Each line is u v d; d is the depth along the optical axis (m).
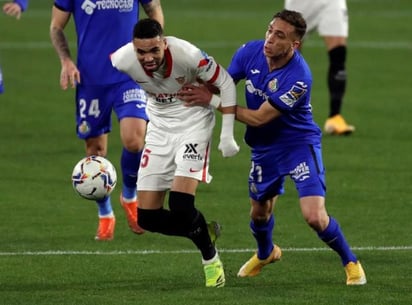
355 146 46.75
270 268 29.38
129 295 26.28
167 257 30.53
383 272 28.70
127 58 26.39
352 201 37.53
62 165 43.41
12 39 76.19
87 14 32.94
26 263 29.75
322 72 65.75
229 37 77.50
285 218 35.09
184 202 26.39
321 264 29.73
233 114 26.53
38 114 53.84
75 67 32.41
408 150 45.97
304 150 27.17
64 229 33.84
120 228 34.16
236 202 37.47
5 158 44.53
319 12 49.06
